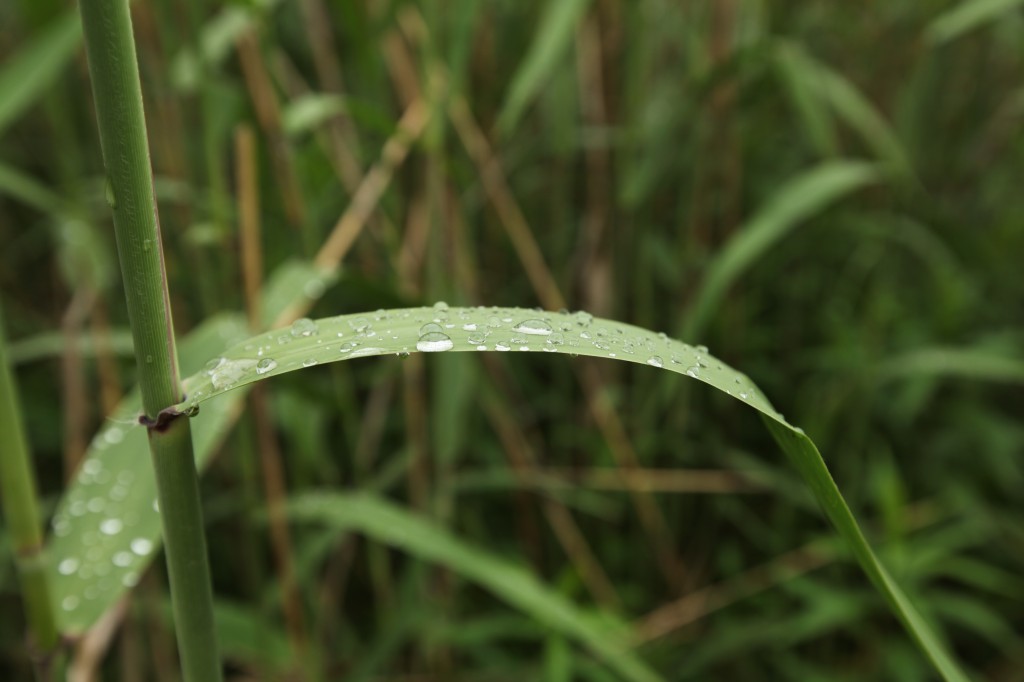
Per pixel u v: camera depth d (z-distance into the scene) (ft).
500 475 2.55
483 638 2.52
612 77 2.75
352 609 3.10
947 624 3.01
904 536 2.87
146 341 1.05
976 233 3.31
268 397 2.64
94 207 2.77
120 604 1.80
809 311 3.45
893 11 3.28
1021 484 3.19
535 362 3.38
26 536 1.23
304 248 2.16
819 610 2.53
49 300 3.68
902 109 2.95
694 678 2.80
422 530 2.05
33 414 3.15
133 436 1.38
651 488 2.90
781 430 1.10
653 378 2.95
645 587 3.09
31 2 1.97
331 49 2.81
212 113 2.08
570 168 3.24
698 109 2.73
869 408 3.16
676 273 2.97
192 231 2.08
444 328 1.15
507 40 3.03
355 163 2.66
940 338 3.08
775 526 3.13
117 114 1.00
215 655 1.15
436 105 2.16
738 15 3.02
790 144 3.68
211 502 2.58
